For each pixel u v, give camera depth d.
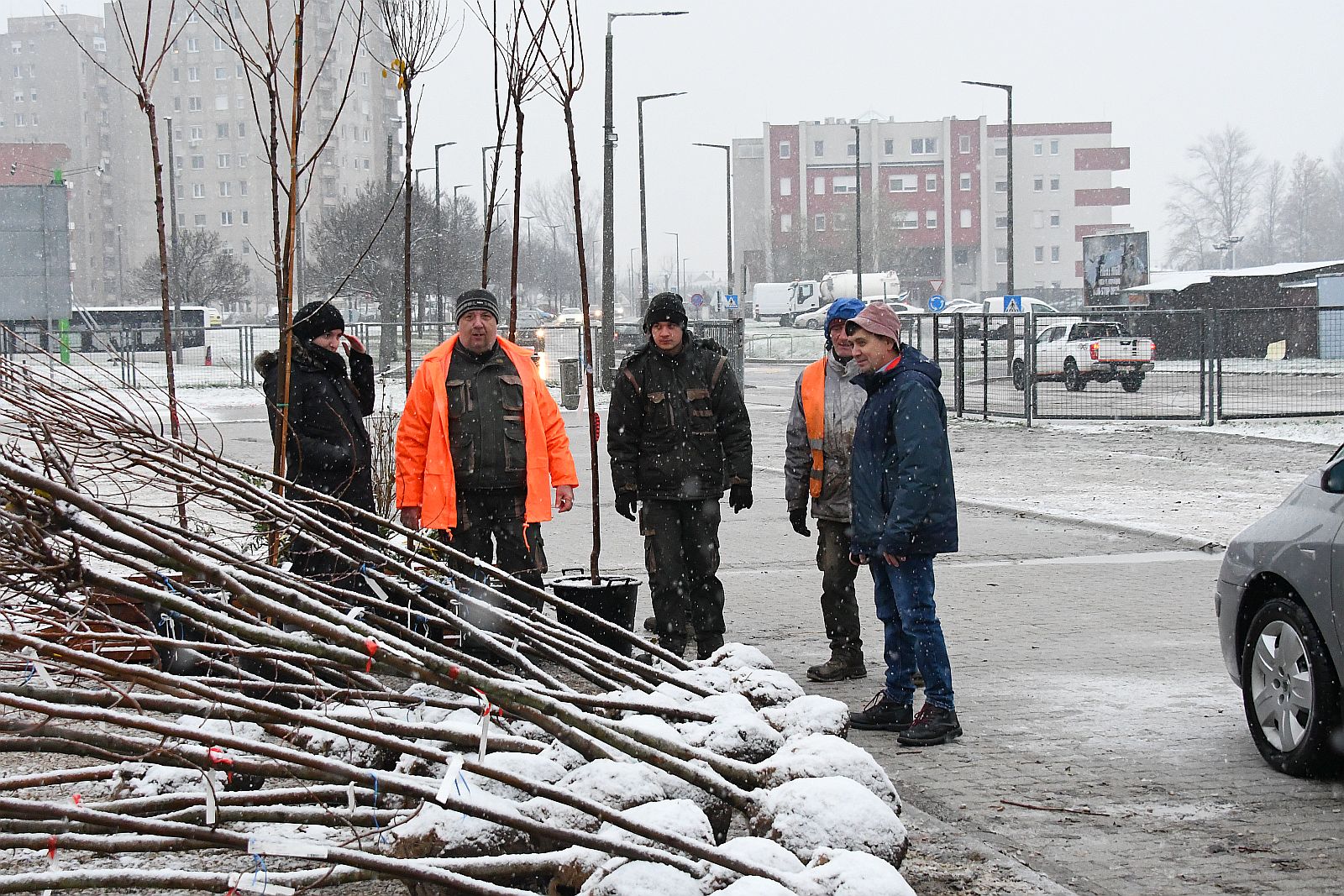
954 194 126.25
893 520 6.52
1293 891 4.71
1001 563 12.22
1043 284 130.38
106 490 9.05
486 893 3.56
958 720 6.96
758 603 10.48
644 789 4.19
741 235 130.12
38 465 4.41
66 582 3.60
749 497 7.98
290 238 7.38
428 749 3.74
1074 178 129.75
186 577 4.24
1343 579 5.75
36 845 3.30
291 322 7.41
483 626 6.88
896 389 6.70
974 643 8.96
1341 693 5.86
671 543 7.77
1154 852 5.11
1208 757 6.40
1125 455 21.55
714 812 4.53
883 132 125.69
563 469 7.79
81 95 124.00
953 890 4.67
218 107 111.75
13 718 3.74
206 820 3.57
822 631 9.42
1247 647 6.43
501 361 7.70
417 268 44.22
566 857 3.93
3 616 4.00
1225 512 14.91
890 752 6.54
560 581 7.95
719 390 7.87
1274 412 26.81
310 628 3.67
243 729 4.91
